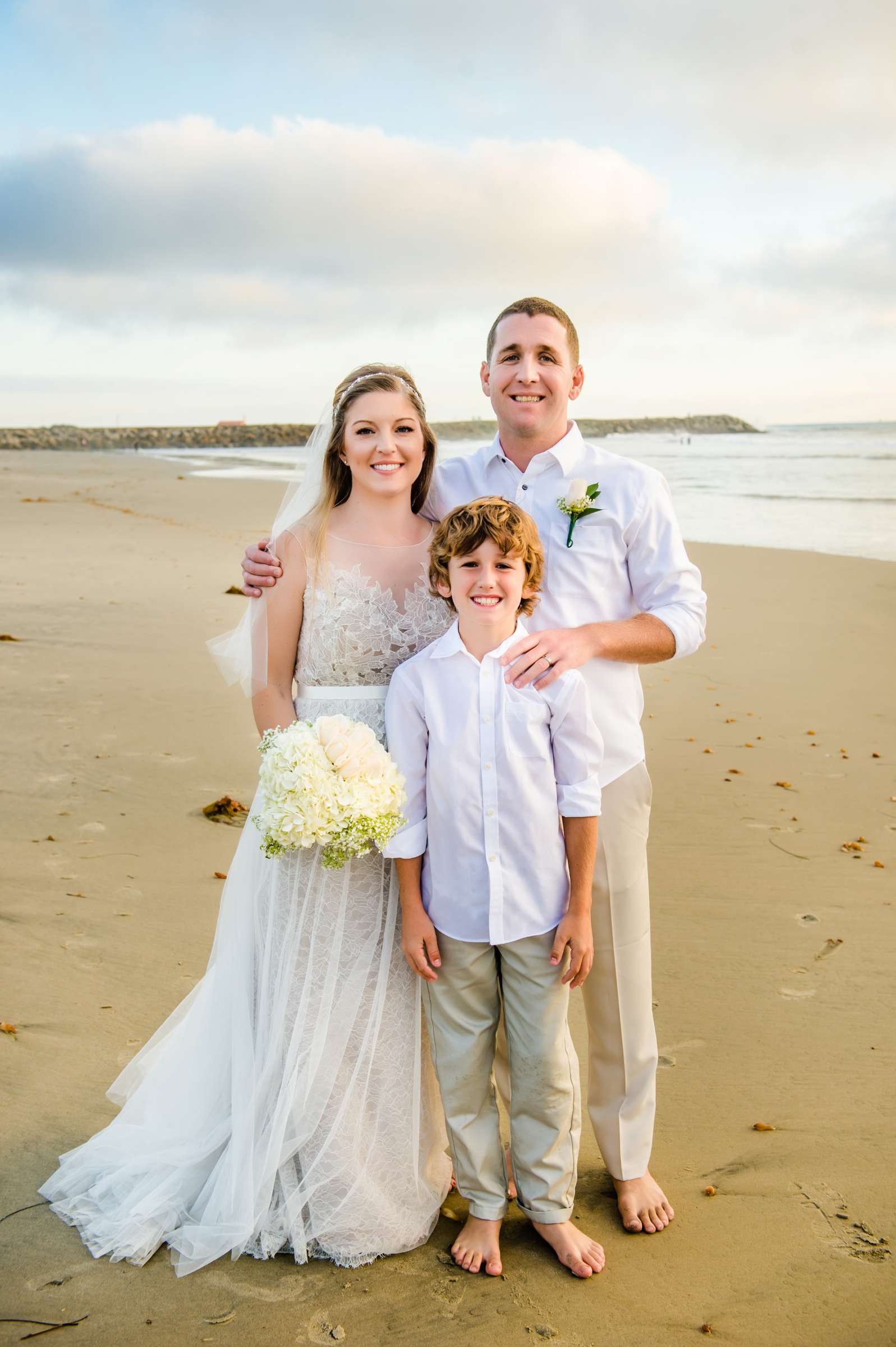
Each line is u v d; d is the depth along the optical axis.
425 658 2.54
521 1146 2.51
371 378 2.69
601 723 2.63
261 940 2.69
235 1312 2.29
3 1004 3.36
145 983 3.52
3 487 26.78
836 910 4.23
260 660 2.70
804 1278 2.38
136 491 26.56
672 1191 2.72
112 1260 2.45
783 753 6.25
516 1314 2.29
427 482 2.90
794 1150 2.84
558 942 2.46
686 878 4.55
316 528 2.73
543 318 2.67
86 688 7.15
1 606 9.99
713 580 12.61
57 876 4.27
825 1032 3.39
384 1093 2.58
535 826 2.46
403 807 2.49
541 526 2.74
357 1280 2.42
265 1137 2.56
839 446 57.50
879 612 10.45
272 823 2.33
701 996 3.63
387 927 2.61
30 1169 2.71
